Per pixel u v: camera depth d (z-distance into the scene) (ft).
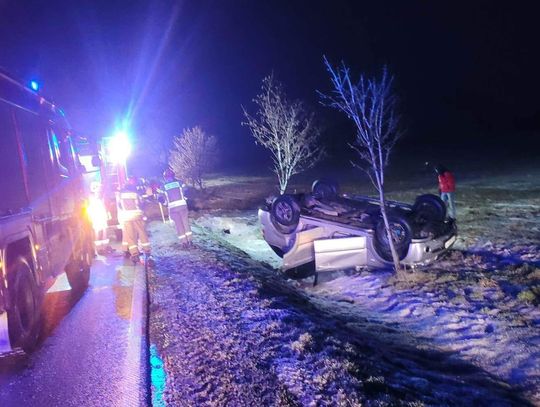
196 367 16.16
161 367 16.37
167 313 22.15
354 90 33.50
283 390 14.34
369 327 25.21
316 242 34.27
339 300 31.53
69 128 30.81
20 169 19.04
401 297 29.43
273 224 36.45
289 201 35.96
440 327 24.72
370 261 34.47
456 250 37.68
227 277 28.86
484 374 19.56
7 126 18.10
